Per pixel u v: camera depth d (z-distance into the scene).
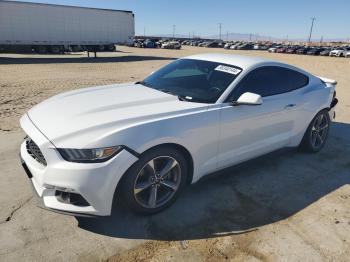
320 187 3.94
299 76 4.55
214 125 3.33
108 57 28.45
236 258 2.65
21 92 9.09
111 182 2.68
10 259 2.52
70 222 3.01
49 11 25.78
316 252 2.77
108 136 2.66
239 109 3.55
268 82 4.02
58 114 3.05
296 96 4.34
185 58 4.57
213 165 3.52
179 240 2.84
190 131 3.12
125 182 2.83
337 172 4.39
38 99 8.21
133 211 3.04
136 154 2.76
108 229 2.94
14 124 5.88
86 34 28.20
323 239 2.94
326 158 4.88
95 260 2.56
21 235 2.80
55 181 2.62
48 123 2.92
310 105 4.54
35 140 2.75
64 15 26.61
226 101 3.49
